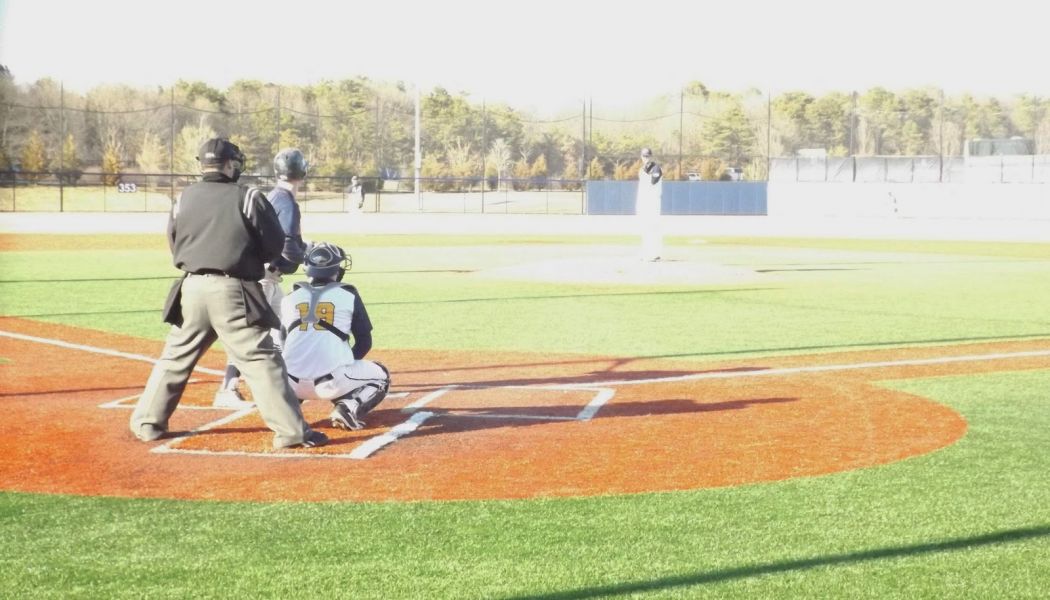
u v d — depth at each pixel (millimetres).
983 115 85625
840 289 18828
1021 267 24188
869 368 10320
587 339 12336
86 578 4418
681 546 4871
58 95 70625
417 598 4215
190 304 6574
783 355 11180
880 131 81438
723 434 7289
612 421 7703
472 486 5875
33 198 56250
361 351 7301
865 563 4656
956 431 7445
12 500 5551
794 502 5613
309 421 7516
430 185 72188
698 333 12930
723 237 37844
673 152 83875
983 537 5027
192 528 5090
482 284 19344
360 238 35219
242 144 73125
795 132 82688
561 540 4945
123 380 9414
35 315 14266
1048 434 7348
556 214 55031
